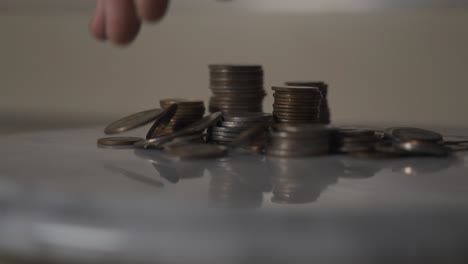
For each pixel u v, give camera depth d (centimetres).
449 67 61
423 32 62
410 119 63
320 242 19
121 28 27
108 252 19
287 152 28
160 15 25
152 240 19
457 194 22
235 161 27
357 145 29
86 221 20
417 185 23
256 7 66
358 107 64
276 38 66
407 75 63
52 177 24
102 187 22
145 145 30
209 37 68
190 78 69
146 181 23
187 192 22
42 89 73
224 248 18
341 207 20
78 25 71
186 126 31
